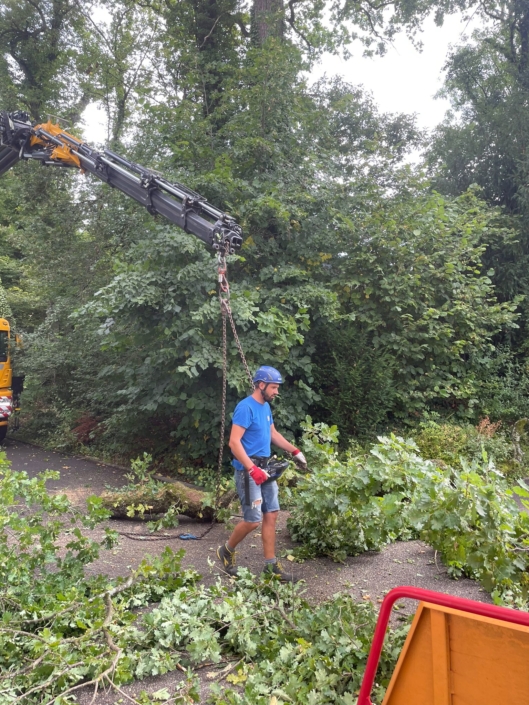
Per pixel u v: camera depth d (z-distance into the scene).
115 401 11.12
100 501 5.06
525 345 13.03
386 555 5.48
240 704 2.92
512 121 14.57
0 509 4.55
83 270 13.81
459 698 1.88
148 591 4.38
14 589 3.98
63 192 14.56
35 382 13.63
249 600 4.01
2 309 18.12
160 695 3.18
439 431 9.70
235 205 10.12
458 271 11.38
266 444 4.96
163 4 18.45
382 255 10.72
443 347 10.71
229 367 8.73
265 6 15.02
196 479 9.27
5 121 7.46
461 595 4.46
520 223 13.64
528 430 11.30
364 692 2.11
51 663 3.18
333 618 3.56
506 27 17.39
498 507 4.11
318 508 4.92
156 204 6.14
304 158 11.29
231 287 9.34
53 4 20.41
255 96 11.07
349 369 10.09
